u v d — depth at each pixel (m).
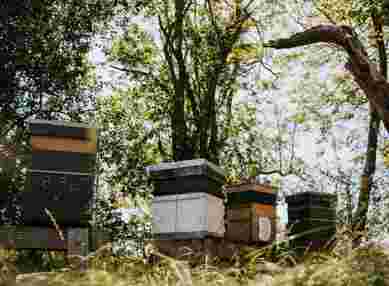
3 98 10.91
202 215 4.87
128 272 1.53
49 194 3.97
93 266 1.52
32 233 3.83
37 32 11.04
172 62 15.48
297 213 6.79
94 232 3.98
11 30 10.88
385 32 13.28
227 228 6.27
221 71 15.19
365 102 14.77
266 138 17.16
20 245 3.78
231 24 15.52
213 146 15.04
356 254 1.35
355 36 9.90
